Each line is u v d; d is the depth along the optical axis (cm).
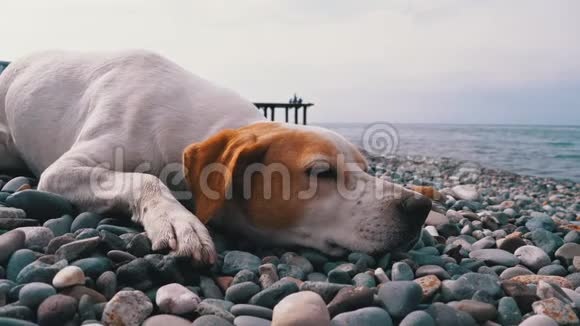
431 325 32
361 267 43
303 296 32
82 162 55
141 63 64
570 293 39
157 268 37
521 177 218
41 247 42
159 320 30
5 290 32
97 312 31
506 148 460
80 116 64
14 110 73
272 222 49
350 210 47
